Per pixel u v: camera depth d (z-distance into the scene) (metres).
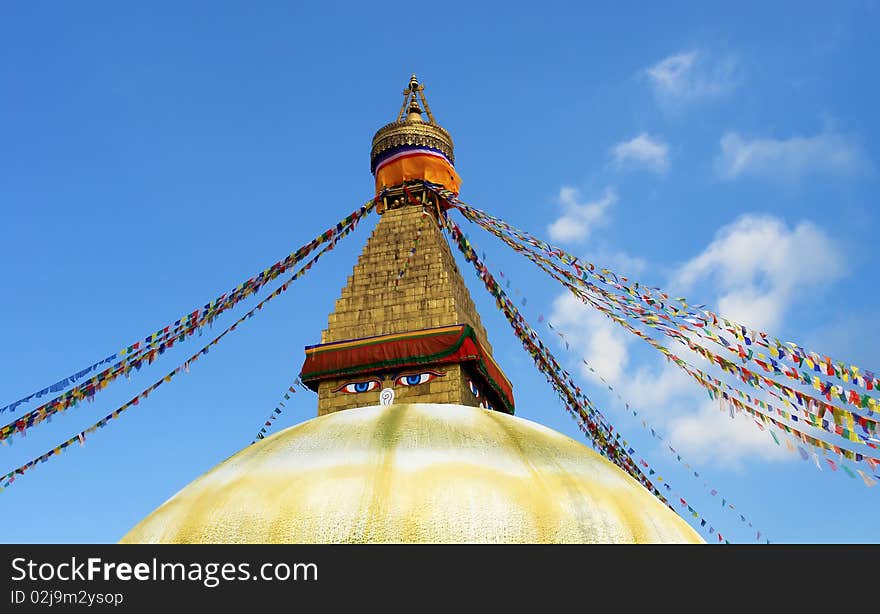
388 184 19.48
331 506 10.06
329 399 15.94
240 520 10.19
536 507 10.27
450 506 9.98
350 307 16.97
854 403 10.55
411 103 20.97
